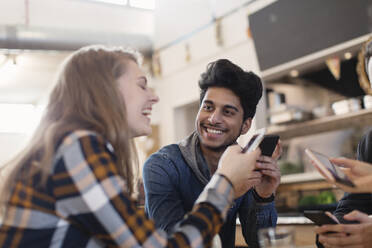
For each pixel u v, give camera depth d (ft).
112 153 2.75
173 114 16.90
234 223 4.78
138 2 16.83
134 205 2.63
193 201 4.59
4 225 2.59
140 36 15.47
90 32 13.60
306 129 12.28
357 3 9.87
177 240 2.53
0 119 19.81
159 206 4.25
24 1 14.74
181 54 16.29
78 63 3.05
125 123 3.01
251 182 4.01
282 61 11.83
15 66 16.26
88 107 2.90
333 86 12.09
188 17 15.89
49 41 12.73
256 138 3.67
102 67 3.04
